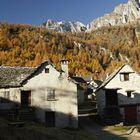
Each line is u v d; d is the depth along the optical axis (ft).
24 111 143.33
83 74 573.33
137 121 179.93
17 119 137.39
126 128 155.53
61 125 146.61
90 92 335.47
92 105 263.70
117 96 182.19
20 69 158.61
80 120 179.63
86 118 186.50
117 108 180.24
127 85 183.73
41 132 94.63
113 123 174.29
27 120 141.49
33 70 157.17
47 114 147.64
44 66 149.89
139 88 183.93
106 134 136.87
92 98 328.29
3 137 78.13
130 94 183.21
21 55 624.59
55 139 92.32
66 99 148.05
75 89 148.87
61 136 98.53
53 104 147.74
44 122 145.89
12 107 145.07
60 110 147.54
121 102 181.68
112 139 123.85
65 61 162.81
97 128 155.12
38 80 149.07
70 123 146.72
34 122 139.95
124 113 180.55
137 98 182.91
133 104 181.78
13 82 148.05
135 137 130.52
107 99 182.50
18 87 146.92
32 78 148.97
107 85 183.21
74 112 147.33
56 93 148.36
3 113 142.31
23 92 148.05
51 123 146.92
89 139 111.14
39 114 146.61
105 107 180.86
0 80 148.46
